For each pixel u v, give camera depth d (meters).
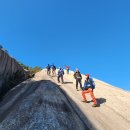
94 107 15.36
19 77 25.30
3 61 19.42
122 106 15.89
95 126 11.73
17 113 12.06
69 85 24.22
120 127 11.93
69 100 16.20
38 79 27.09
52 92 16.28
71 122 11.45
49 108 12.33
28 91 18.00
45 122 10.48
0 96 18.09
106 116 13.60
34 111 11.86
